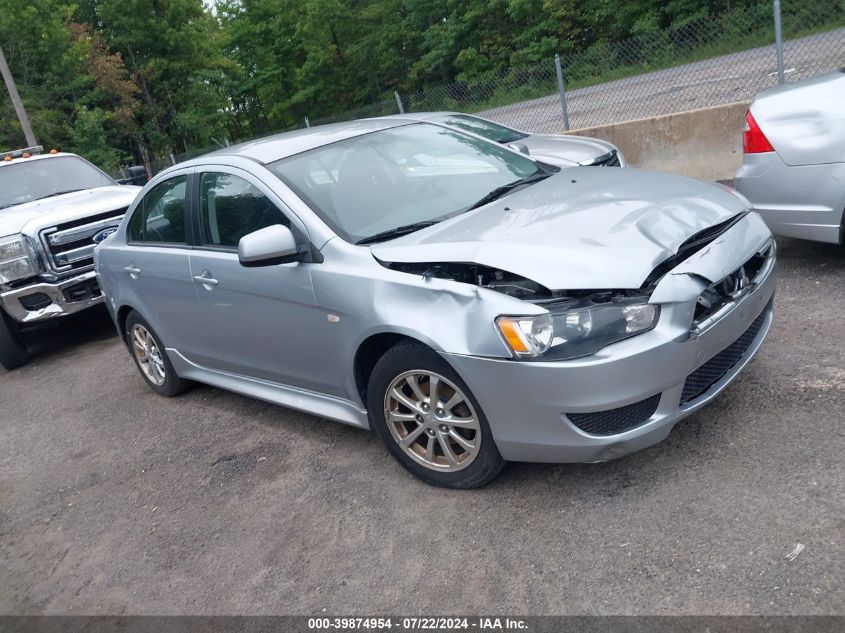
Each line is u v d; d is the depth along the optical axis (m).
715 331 2.99
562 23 31.88
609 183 3.72
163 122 40.19
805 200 4.64
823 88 4.62
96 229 7.35
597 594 2.61
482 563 2.92
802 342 4.07
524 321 2.85
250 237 3.50
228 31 48.44
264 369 4.29
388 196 3.86
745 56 10.88
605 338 2.80
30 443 5.40
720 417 3.49
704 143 8.23
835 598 2.35
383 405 3.49
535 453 3.04
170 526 3.77
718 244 3.13
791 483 2.92
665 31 11.45
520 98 12.18
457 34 36.12
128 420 5.36
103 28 40.28
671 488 3.07
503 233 3.21
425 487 3.54
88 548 3.77
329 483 3.80
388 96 42.78
